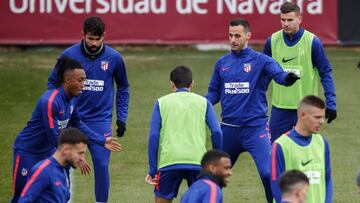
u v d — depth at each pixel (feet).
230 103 109.91
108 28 219.41
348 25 219.20
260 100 109.60
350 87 188.24
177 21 220.02
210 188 79.82
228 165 80.94
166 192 100.53
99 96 112.88
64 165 86.28
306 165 87.45
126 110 116.26
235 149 111.24
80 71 98.78
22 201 84.43
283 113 120.26
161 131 99.71
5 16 219.61
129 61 211.20
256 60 108.99
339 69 204.54
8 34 220.23
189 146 98.58
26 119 162.30
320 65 119.03
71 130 86.17
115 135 153.48
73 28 220.02
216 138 99.09
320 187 87.97
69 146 85.51
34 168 85.51
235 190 123.95
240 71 109.40
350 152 143.64
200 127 99.25
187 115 99.09
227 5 218.79
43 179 84.94
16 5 219.41
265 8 217.15
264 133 109.60
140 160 139.23
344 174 131.54
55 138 98.63
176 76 100.73
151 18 219.82
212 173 80.94
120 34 219.61
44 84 188.65
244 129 109.60
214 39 220.64
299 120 87.30
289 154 87.30
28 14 219.61
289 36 119.55
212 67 204.13
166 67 205.67
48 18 219.61
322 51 118.62
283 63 120.26
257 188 124.98
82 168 88.02
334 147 146.61
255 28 217.77
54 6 219.41
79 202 118.62
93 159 110.63
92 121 112.57
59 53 219.61
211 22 219.82
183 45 223.51
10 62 208.74
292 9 118.01
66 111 100.01
